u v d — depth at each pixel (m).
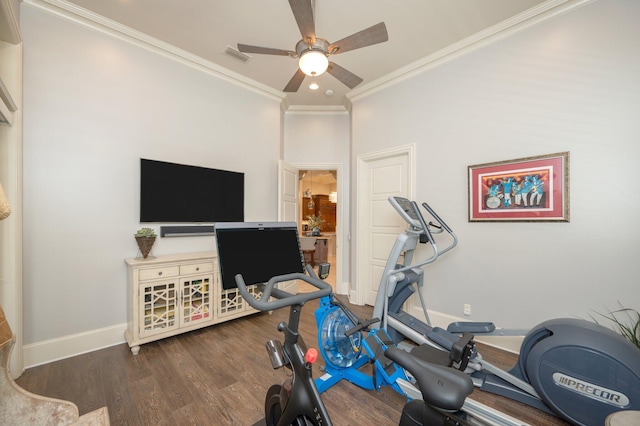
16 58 2.05
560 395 1.59
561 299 2.30
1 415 1.06
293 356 1.17
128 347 2.54
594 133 2.17
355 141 4.01
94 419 1.12
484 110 2.74
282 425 1.17
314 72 2.24
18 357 2.05
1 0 1.72
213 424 1.60
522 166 2.49
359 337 2.04
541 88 2.41
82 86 2.48
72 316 2.40
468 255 2.83
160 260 2.54
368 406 1.79
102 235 2.56
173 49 2.96
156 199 2.86
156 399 1.81
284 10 2.44
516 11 2.42
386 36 2.01
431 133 3.14
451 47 2.90
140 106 2.81
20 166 2.08
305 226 10.55
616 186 2.08
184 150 3.12
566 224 2.28
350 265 4.14
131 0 2.32
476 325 2.15
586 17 2.20
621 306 2.05
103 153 2.58
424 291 3.16
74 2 2.33
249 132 3.74
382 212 3.72
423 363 0.93
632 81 2.03
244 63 3.28
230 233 1.29
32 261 2.22
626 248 2.04
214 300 2.90
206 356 2.37
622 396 1.43
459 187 2.91
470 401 1.50
